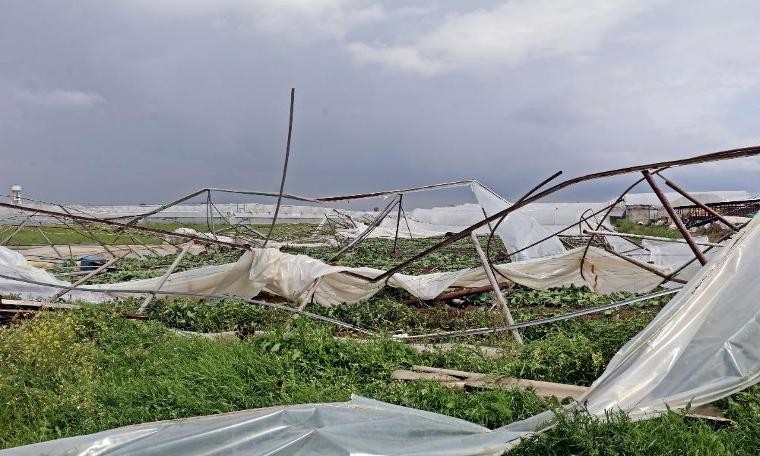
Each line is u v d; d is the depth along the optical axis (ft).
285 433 18.37
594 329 32.45
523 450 18.67
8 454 17.38
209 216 78.74
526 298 48.80
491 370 26.94
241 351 28.50
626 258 46.62
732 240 25.50
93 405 23.95
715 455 18.57
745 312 23.39
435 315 44.55
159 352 30.07
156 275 61.98
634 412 20.58
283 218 178.40
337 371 27.17
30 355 26.35
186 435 18.16
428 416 20.47
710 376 21.93
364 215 152.05
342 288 47.37
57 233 127.34
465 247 95.50
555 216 133.18
